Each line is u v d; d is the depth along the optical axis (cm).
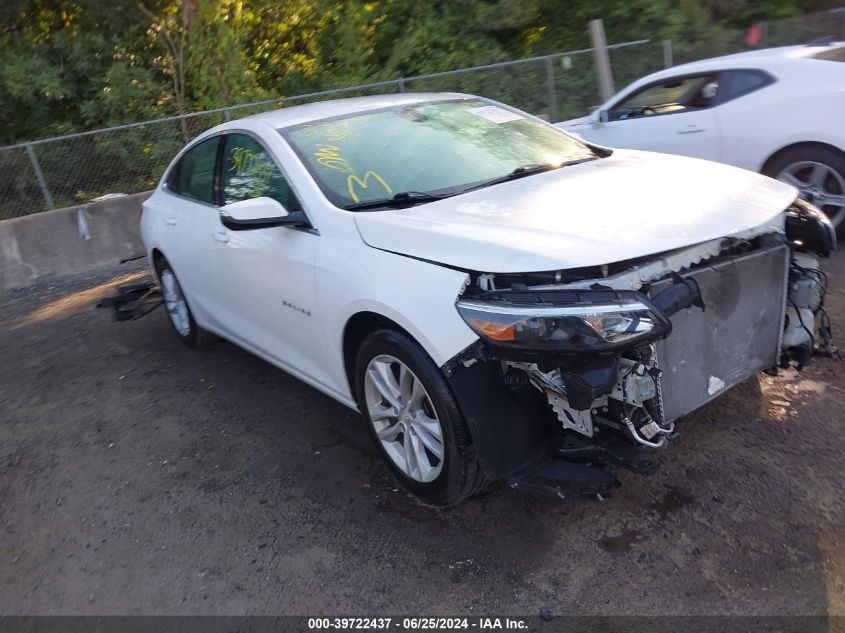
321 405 455
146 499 382
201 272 490
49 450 448
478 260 289
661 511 322
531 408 298
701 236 295
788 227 353
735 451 357
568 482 290
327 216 361
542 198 341
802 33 1429
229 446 423
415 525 334
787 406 389
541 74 1204
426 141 415
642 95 746
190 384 512
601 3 1486
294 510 356
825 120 603
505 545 314
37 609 314
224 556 331
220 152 476
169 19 1204
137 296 682
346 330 352
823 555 289
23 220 900
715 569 289
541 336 270
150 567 331
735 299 325
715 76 685
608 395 282
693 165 383
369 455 393
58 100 1180
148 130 996
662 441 292
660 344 302
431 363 305
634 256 280
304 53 1431
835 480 329
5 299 861
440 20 1473
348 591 301
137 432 455
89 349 617
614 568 295
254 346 461
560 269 274
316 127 421
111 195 968
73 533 363
